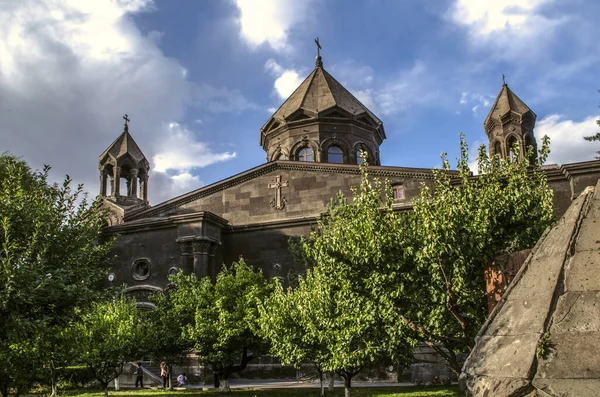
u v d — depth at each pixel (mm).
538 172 14125
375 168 31406
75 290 12469
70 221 13945
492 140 31594
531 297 3395
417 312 12031
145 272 32844
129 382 28062
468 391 3311
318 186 32594
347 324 12992
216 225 32344
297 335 17578
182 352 24125
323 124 38031
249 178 34062
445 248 11234
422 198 12766
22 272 10898
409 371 26203
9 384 16719
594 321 2971
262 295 22516
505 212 11820
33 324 11102
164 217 34656
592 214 3480
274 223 32281
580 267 3234
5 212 12414
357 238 12422
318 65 42469
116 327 20703
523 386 2930
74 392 24188
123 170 41656
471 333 12031
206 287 23266
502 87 32281
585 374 2783
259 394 21641
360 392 21547
